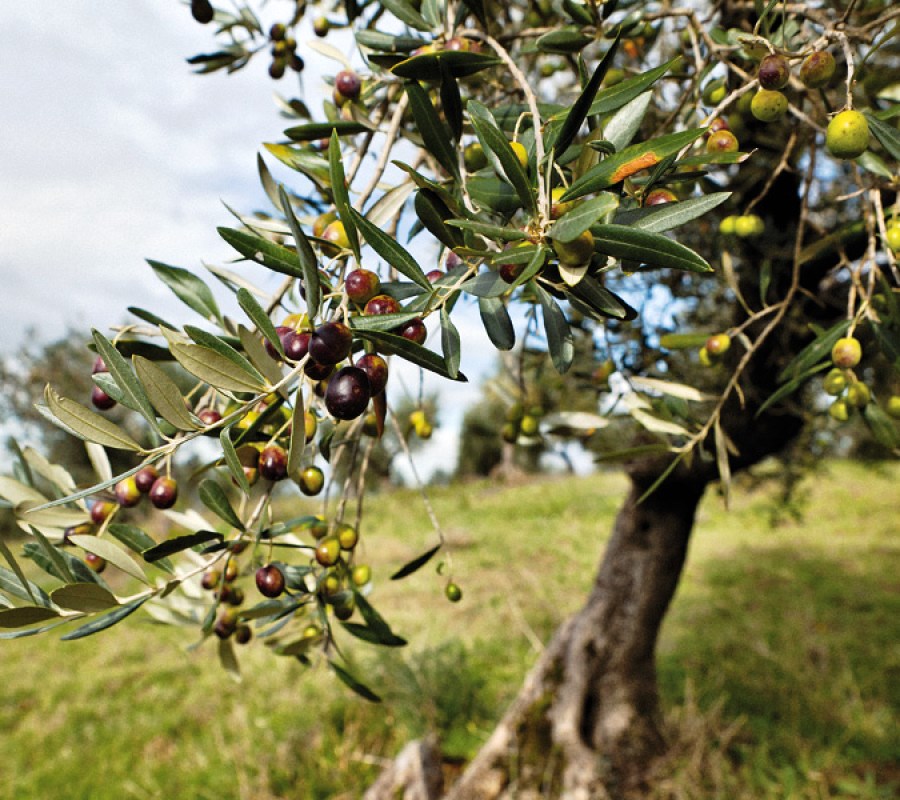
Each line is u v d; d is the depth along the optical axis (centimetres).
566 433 64
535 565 364
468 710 175
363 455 54
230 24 61
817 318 86
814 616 244
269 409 34
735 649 211
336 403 32
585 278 35
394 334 33
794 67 49
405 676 176
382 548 437
